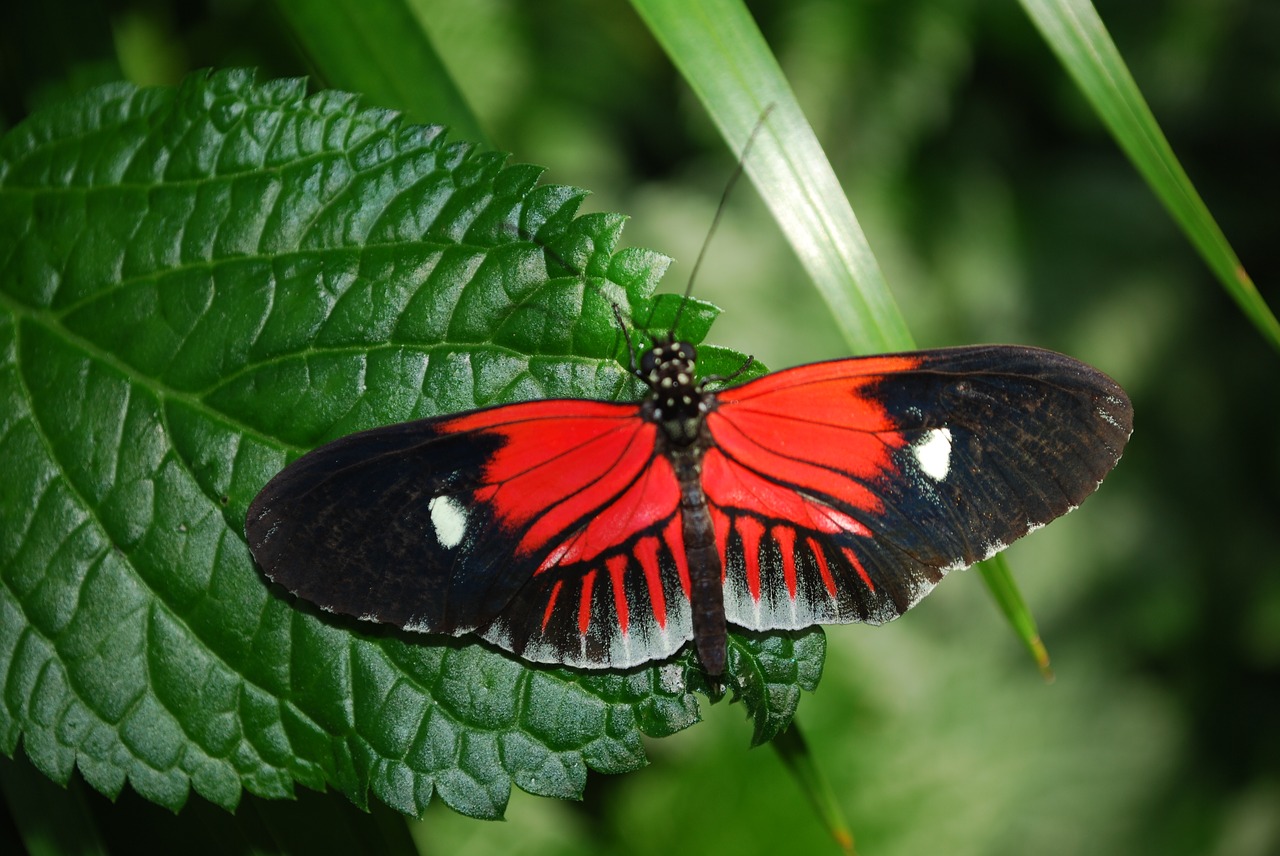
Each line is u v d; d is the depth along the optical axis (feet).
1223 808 1.91
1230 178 2.14
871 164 1.90
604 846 1.66
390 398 1.38
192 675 1.37
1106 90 1.40
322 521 1.35
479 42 1.75
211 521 1.37
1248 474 2.06
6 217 1.40
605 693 1.37
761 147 1.39
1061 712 1.87
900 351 1.38
